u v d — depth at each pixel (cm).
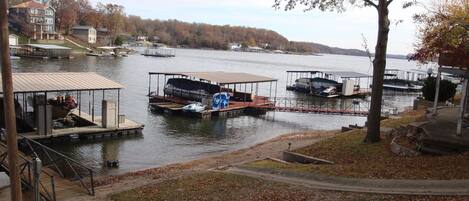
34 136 3297
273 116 5662
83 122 3984
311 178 1791
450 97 3822
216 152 3541
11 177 1263
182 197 1670
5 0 1169
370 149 2255
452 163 1683
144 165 3036
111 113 3809
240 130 4631
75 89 3472
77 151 3294
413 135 2162
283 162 2316
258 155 3036
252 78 6166
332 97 8225
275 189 1659
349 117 5847
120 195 1794
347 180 1661
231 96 6159
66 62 11519
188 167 2753
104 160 3103
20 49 12456
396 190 1476
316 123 5291
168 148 3600
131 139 3806
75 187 1936
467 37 1795
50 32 16200
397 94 9156
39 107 3341
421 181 1520
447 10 2575
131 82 8212
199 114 5188
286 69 16062
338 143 2520
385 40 2267
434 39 2056
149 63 13875
